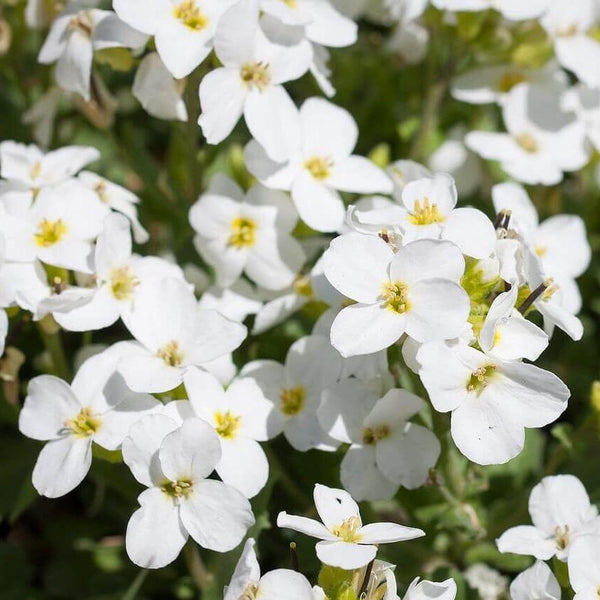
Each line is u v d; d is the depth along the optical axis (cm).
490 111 35
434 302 26
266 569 31
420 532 26
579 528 27
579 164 32
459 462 29
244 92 28
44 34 33
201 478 26
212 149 32
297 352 28
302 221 30
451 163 33
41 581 32
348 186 30
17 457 32
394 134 35
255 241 29
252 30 28
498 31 32
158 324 28
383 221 27
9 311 28
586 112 33
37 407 27
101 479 30
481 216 27
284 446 31
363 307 26
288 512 31
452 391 26
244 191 30
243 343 31
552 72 33
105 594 31
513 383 26
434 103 33
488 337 26
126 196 30
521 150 32
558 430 29
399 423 28
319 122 30
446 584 26
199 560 29
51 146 34
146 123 36
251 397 28
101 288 28
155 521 26
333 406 28
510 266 27
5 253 28
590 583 26
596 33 33
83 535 32
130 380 27
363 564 25
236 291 30
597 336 34
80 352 30
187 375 27
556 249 30
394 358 27
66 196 29
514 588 26
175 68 28
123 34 29
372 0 32
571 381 33
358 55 35
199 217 29
